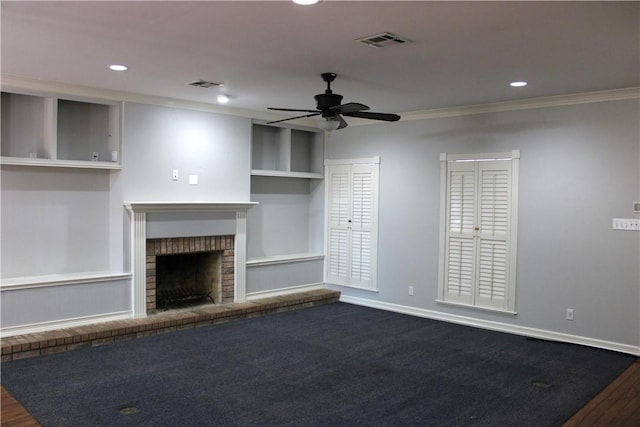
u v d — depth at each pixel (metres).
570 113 5.30
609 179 5.09
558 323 5.45
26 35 3.47
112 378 4.18
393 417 3.54
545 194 5.49
